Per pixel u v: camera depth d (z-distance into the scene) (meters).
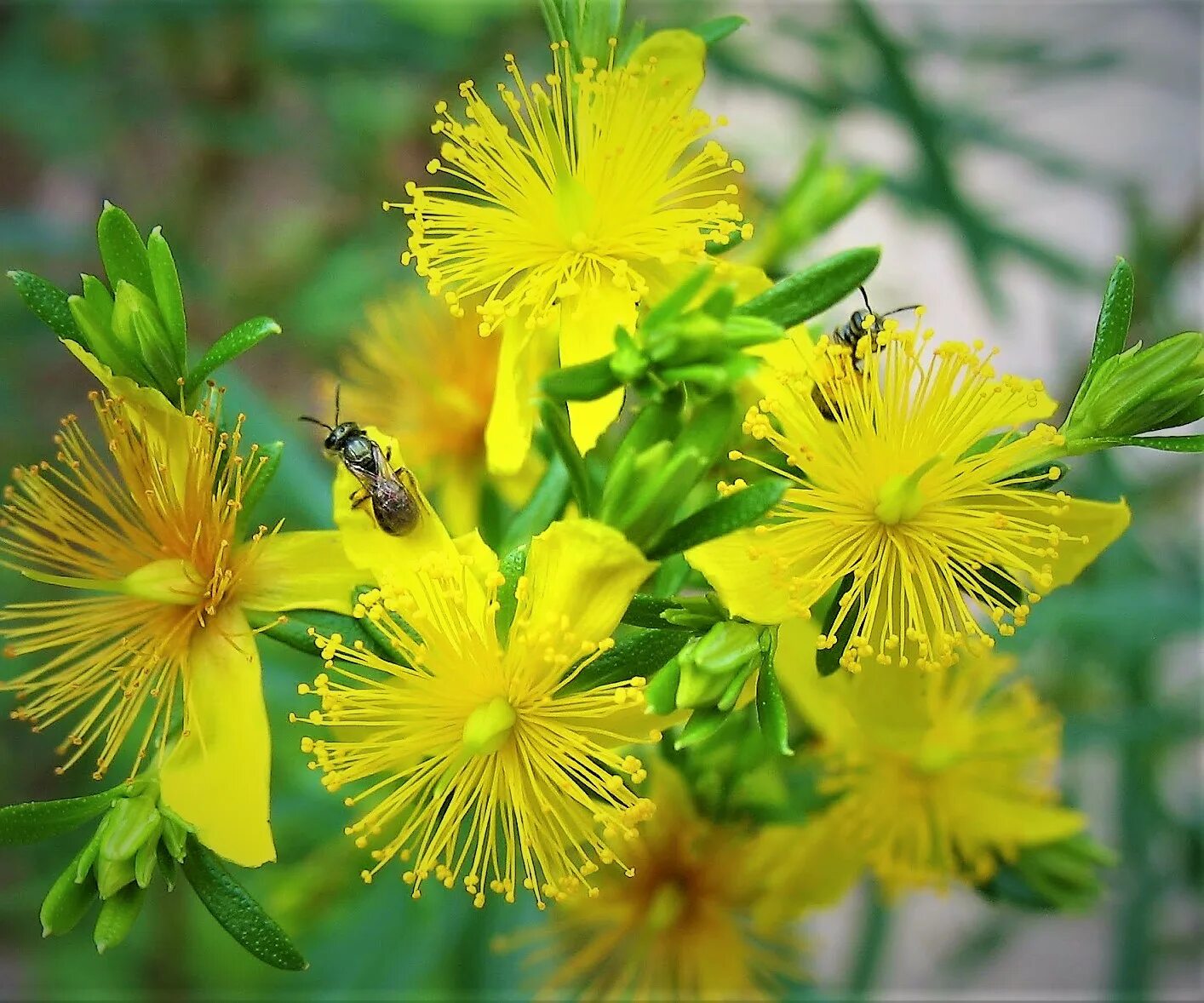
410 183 0.15
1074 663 0.20
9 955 0.25
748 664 0.14
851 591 0.14
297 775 0.18
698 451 0.14
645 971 0.16
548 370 0.15
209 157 0.26
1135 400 0.14
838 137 0.23
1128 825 0.20
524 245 0.15
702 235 0.15
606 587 0.14
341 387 0.17
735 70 0.21
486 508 0.17
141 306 0.14
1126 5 0.29
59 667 0.17
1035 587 0.15
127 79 0.23
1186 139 0.31
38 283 0.14
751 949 0.16
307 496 0.17
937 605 0.14
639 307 0.15
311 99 0.24
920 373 0.15
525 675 0.14
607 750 0.14
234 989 0.21
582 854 0.14
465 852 0.14
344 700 0.14
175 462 0.15
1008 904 0.16
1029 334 0.30
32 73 0.21
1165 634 0.18
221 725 0.14
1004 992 0.29
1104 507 0.15
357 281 0.24
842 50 0.21
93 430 0.26
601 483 0.15
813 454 0.14
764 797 0.15
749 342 0.14
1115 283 0.14
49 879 0.20
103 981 0.21
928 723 0.16
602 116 0.15
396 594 0.14
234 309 0.25
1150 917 0.20
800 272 0.14
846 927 0.28
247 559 0.15
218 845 0.14
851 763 0.15
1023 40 0.22
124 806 0.14
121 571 0.15
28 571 0.14
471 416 0.17
